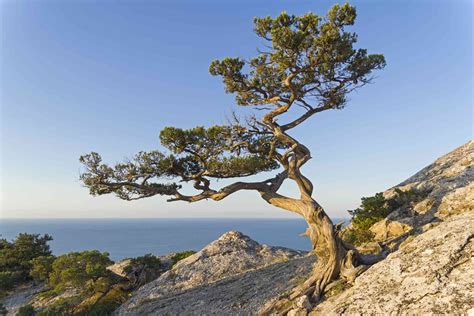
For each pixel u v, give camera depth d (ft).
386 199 79.56
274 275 70.38
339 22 47.93
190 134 56.59
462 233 38.29
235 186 57.67
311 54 50.06
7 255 156.56
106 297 100.63
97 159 55.93
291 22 49.21
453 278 32.71
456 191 64.64
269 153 57.82
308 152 56.65
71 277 102.01
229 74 54.70
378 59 56.39
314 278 50.29
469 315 27.96
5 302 125.80
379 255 51.93
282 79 56.03
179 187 59.88
